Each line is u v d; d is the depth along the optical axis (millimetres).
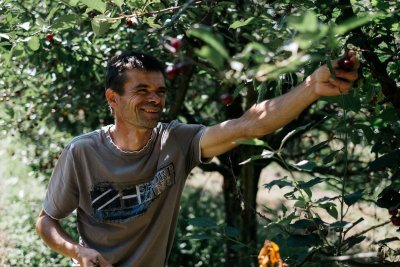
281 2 2188
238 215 4512
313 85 1646
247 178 4195
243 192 4227
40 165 4957
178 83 4305
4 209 6906
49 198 2416
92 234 2361
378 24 2053
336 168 4309
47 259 5441
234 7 2771
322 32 1097
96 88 4258
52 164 4938
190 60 1550
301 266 2020
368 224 4758
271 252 1646
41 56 3453
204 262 5672
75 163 2303
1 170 8172
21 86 4336
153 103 2172
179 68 1599
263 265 1643
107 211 2307
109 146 2275
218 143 2135
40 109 4320
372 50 2010
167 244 2418
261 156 1827
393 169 2127
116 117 2268
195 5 2408
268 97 2627
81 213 2406
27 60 3934
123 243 2320
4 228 6176
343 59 1554
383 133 2168
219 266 5520
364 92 2221
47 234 2404
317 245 1929
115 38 3479
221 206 7797
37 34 2658
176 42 1527
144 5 2111
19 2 3410
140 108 2172
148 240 2303
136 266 2320
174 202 2305
